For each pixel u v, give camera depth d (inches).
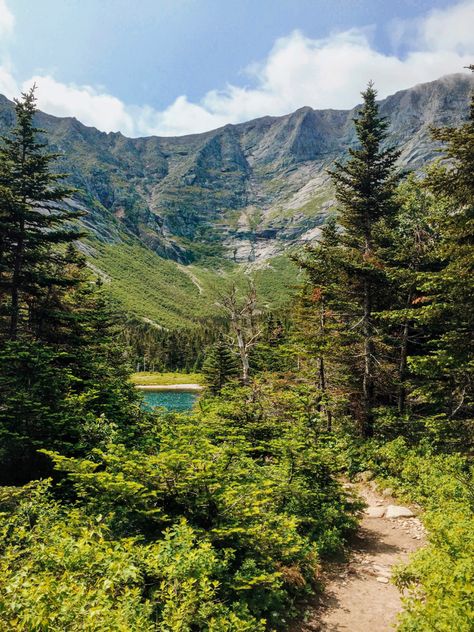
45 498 327.3
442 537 273.7
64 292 885.2
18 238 696.4
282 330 1366.9
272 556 304.5
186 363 4377.5
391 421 708.7
